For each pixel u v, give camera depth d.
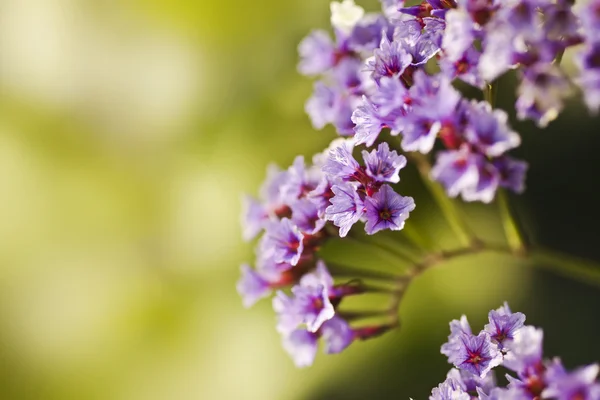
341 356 0.60
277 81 0.65
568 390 0.36
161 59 0.69
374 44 0.42
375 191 0.39
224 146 0.66
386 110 0.38
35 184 0.70
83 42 0.71
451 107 0.38
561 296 0.56
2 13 0.73
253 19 0.66
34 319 0.68
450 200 0.47
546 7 0.37
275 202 0.44
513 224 0.44
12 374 0.67
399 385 0.57
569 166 0.58
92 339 0.67
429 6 0.40
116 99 0.70
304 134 0.63
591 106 0.37
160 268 0.67
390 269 0.58
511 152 0.59
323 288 0.41
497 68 0.37
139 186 0.69
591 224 0.57
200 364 0.64
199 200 0.67
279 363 0.62
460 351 0.38
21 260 0.69
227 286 0.65
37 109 0.71
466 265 0.59
